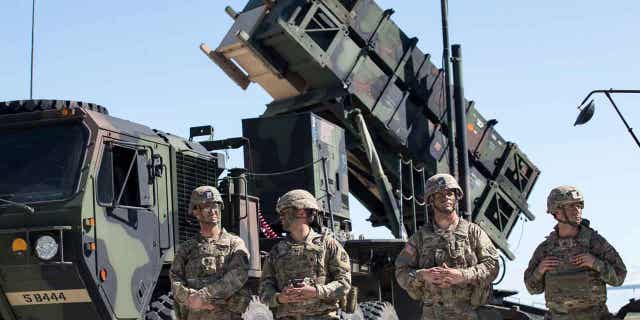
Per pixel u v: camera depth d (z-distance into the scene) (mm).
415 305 15281
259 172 14469
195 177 11602
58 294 9570
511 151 18031
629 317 8930
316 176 14164
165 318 10180
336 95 15453
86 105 10477
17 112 10172
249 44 14922
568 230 8523
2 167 9875
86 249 9391
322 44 15422
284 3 14875
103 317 9617
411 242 8508
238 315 8844
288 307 8375
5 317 9766
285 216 8562
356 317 13516
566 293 8406
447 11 16906
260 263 12438
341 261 8438
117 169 10125
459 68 16844
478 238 8344
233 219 12000
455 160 16625
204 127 13594
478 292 8195
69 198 9445
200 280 8758
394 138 16281
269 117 14562
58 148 9859
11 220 9492
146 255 10258
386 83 16109
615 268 8375
